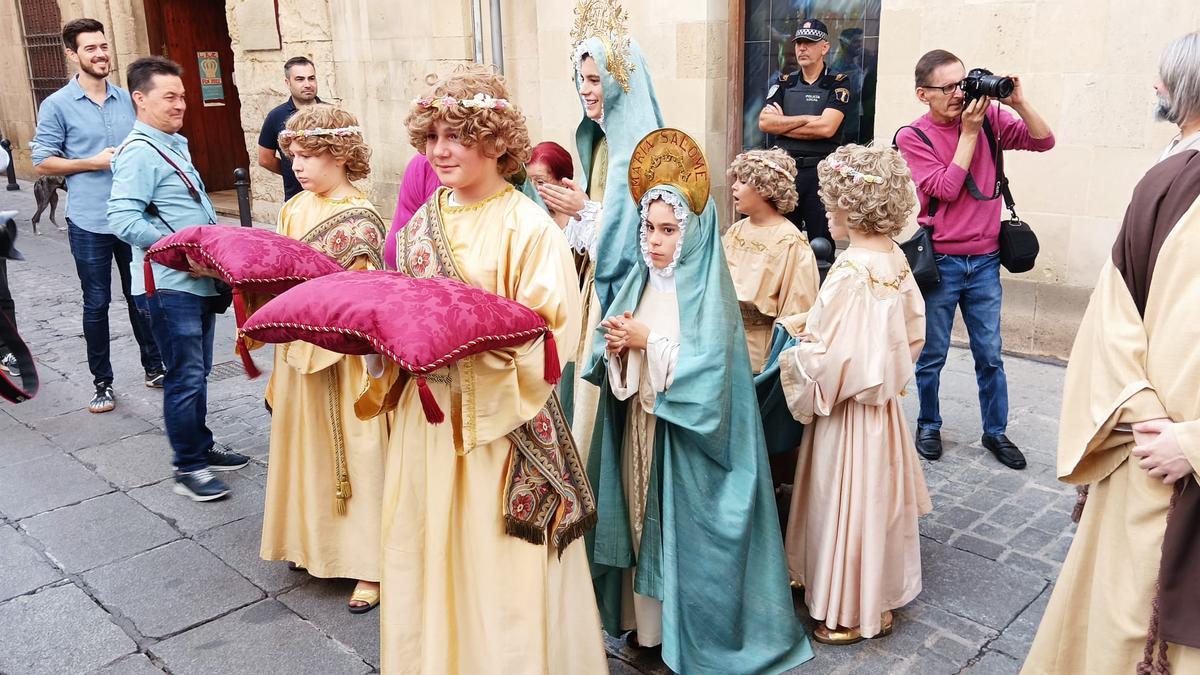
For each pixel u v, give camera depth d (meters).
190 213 4.02
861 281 2.70
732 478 2.65
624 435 2.76
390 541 2.35
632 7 6.82
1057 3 4.96
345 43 8.98
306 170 3.19
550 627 2.38
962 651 2.89
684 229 2.51
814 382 2.73
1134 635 2.08
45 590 3.43
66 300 7.80
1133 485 2.07
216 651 3.05
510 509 2.23
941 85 4.10
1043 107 5.14
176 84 3.98
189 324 3.99
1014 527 3.65
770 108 5.29
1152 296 2.03
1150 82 4.77
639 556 2.69
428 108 2.14
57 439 4.89
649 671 2.85
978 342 4.27
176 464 4.17
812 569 2.95
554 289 2.17
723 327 2.55
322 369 3.10
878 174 2.68
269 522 3.39
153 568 3.58
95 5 11.45
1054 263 5.34
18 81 13.71
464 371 2.11
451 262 2.24
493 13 7.86
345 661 2.99
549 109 7.67
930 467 4.20
